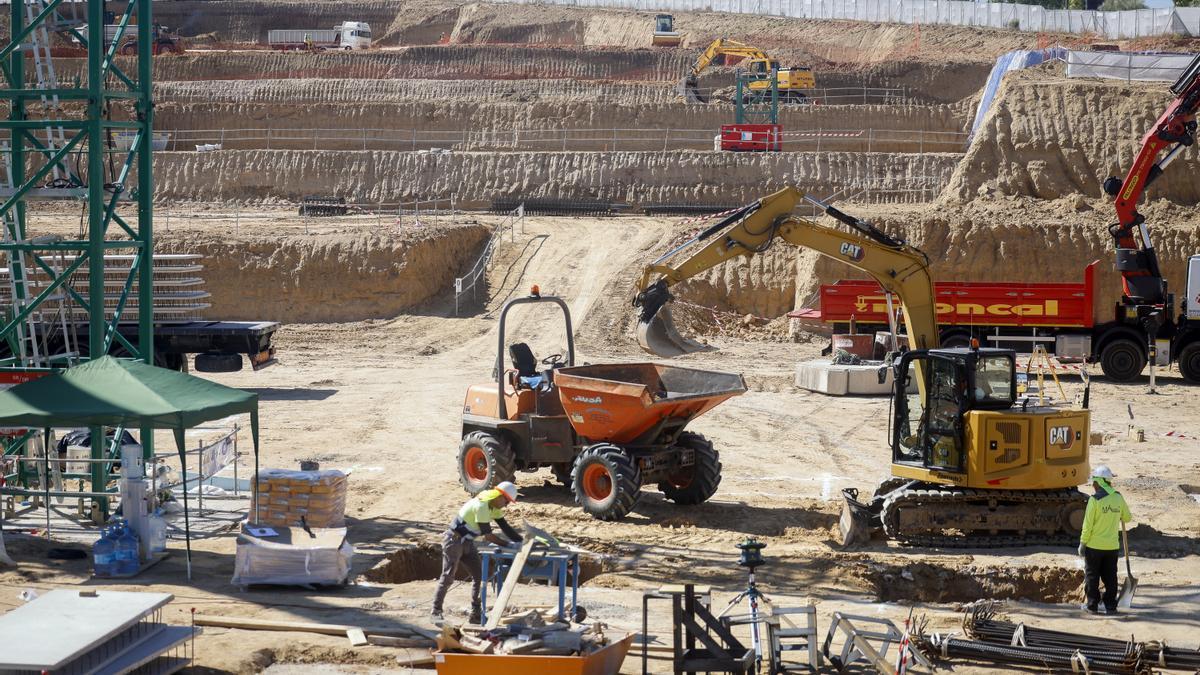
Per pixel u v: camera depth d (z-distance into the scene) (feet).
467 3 320.29
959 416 54.29
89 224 54.60
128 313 97.81
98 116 54.54
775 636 36.70
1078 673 37.91
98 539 49.85
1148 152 109.09
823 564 51.47
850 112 207.92
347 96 237.04
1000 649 38.86
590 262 152.05
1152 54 189.26
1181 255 145.59
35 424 46.42
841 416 92.58
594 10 311.88
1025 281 145.28
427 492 65.41
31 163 173.99
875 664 36.45
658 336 62.80
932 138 206.59
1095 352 113.29
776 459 76.33
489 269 152.76
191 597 44.09
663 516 59.98
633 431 58.39
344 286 143.43
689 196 183.11
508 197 187.32
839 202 179.63
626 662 38.50
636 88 231.71
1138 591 48.24
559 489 66.03
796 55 258.78
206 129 219.41
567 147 211.00
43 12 56.39
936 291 114.73
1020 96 174.91
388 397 100.12
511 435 62.64
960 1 284.61
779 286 144.36
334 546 46.03
